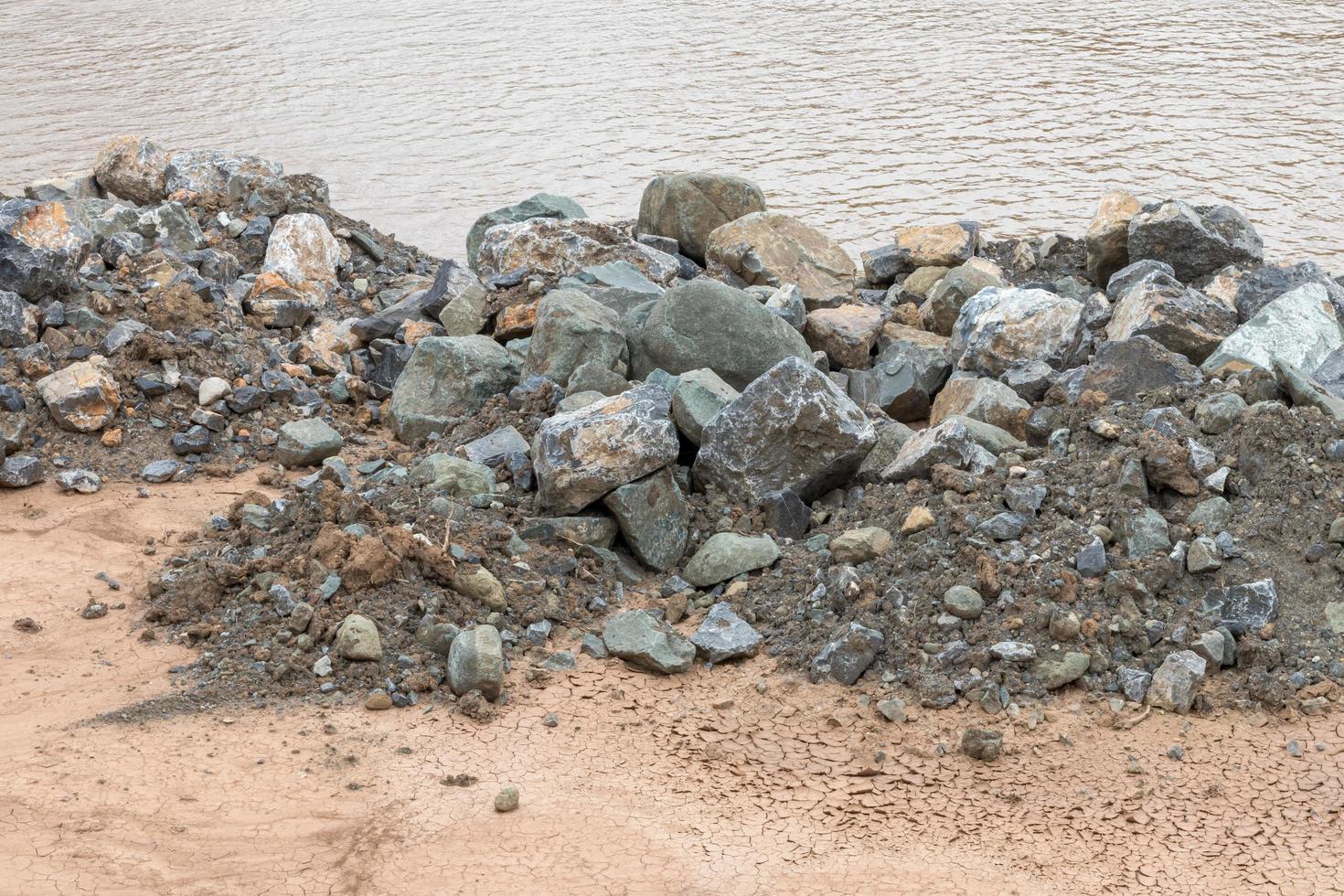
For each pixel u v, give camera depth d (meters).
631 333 10.75
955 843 6.09
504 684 7.29
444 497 8.53
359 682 7.22
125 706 6.95
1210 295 11.78
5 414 10.05
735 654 7.52
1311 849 6.00
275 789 6.36
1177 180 39.44
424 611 7.64
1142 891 5.76
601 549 8.49
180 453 10.20
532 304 11.73
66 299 11.26
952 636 7.43
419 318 12.46
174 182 14.13
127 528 9.06
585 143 47.19
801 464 8.92
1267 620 7.35
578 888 5.76
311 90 56.22
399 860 5.91
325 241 13.45
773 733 6.93
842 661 7.30
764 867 5.91
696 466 9.07
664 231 14.20
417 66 62.22
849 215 36.84
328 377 11.72
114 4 78.06
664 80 59.00
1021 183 39.84
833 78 58.59
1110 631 7.35
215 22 72.38
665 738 6.87
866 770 6.61
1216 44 62.62
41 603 8.05
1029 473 8.48
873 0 80.44
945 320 12.66
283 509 8.78
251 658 7.38
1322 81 53.75
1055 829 6.17
